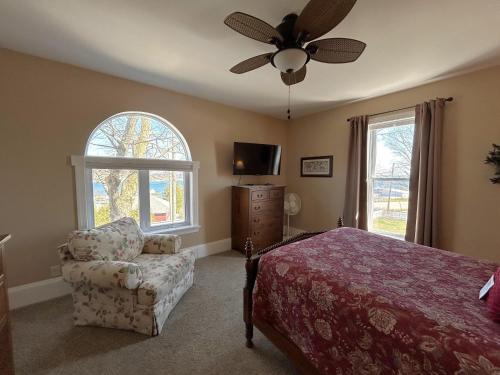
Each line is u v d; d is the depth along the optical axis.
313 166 3.95
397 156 2.97
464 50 1.95
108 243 1.96
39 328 1.79
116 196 2.68
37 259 2.17
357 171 3.20
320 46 1.52
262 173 3.69
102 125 2.54
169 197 3.12
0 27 1.68
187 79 2.60
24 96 2.06
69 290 2.31
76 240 1.80
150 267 2.01
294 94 3.04
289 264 1.41
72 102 2.28
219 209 3.54
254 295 1.54
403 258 1.53
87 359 1.51
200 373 1.42
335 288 1.14
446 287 1.15
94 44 1.91
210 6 1.47
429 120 2.56
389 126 3.01
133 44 1.91
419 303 1.00
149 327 1.71
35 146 2.12
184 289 2.27
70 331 1.76
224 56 2.10
